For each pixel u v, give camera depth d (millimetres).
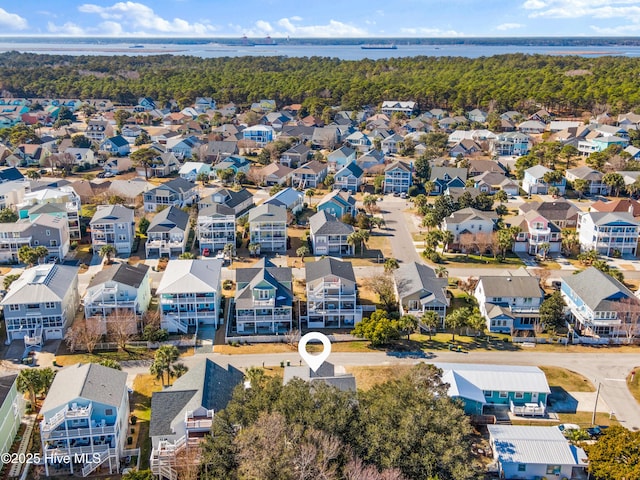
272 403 48812
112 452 51250
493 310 76625
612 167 150250
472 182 138375
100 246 100312
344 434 46438
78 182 131125
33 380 57156
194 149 171875
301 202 127812
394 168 140500
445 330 76312
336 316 77625
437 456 44188
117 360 68438
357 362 68125
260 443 43469
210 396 52344
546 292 86562
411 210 128125
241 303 75125
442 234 100875
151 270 93750
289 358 69375
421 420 46469
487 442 55250
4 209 112812
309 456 42469
